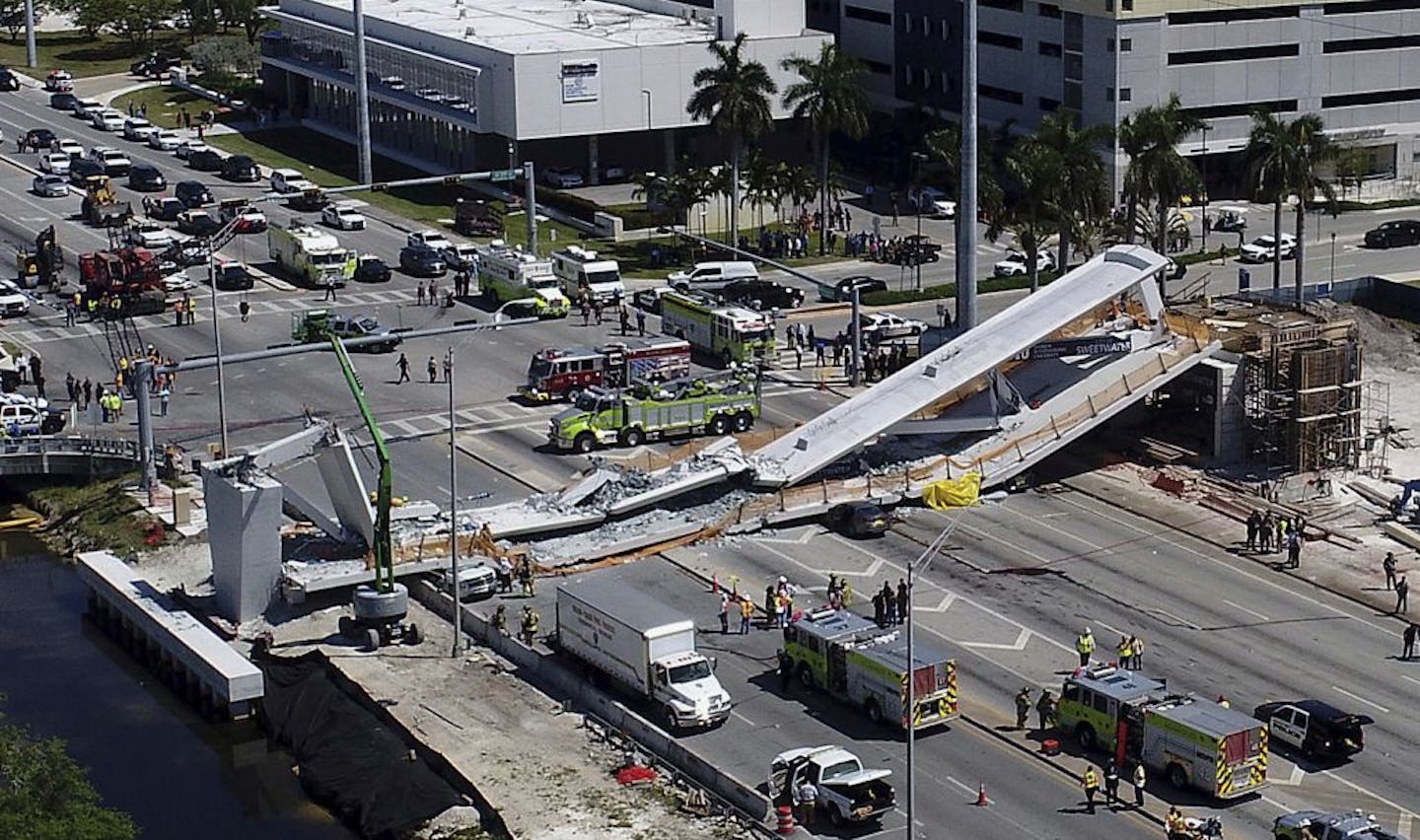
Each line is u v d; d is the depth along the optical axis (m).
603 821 177.62
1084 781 181.88
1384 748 190.50
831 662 199.50
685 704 193.00
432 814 181.50
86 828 150.75
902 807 178.88
